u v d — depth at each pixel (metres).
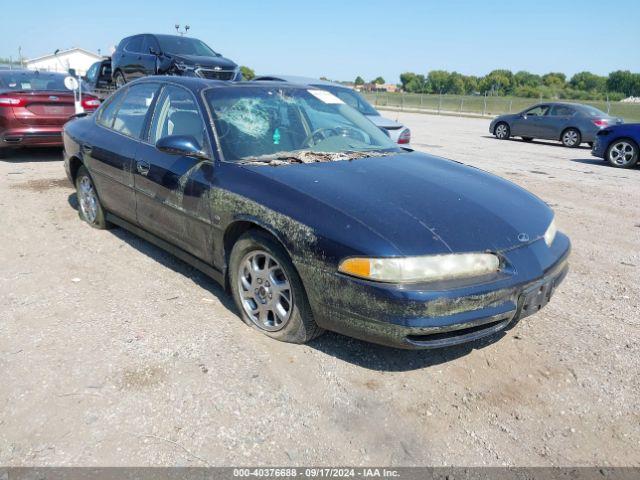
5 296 3.85
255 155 3.67
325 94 4.66
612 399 2.93
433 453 2.48
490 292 2.79
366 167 3.61
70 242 5.03
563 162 12.34
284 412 2.69
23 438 2.45
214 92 3.98
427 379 3.03
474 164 11.17
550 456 2.50
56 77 9.98
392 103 45.22
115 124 4.80
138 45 12.82
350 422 2.65
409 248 2.72
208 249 3.64
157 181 3.97
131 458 2.35
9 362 3.02
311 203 3.00
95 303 3.79
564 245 3.45
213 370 3.01
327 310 2.92
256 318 3.45
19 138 8.36
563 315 3.93
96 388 2.81
